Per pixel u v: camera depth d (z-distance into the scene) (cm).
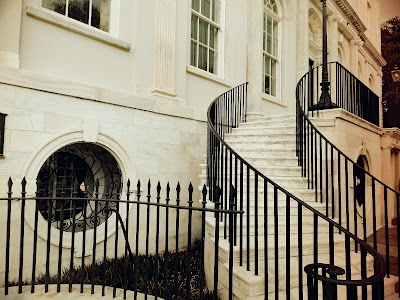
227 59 843
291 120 728
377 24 2123
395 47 2642
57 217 488
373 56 2011
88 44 509
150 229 552
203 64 804
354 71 1612
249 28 930
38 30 447
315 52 1324
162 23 614
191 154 641
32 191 410
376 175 822
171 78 622
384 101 2683
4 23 395
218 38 843
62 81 441
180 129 620
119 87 552
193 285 380
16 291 325
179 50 666
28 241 407
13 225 392
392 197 1174
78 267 431
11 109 393
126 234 315
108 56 537
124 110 525
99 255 480
